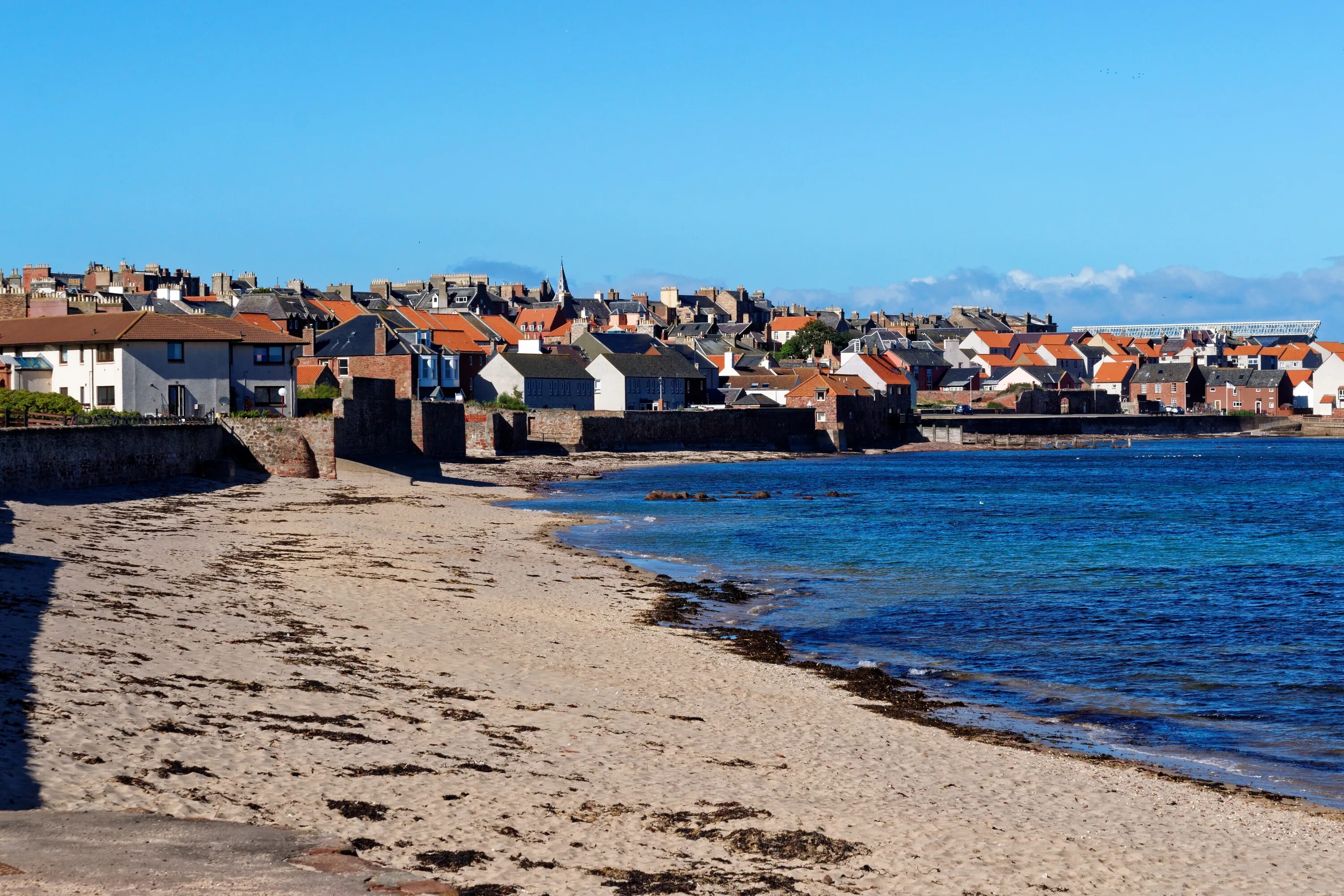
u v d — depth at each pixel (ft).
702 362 576.61
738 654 104.68
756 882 49.85
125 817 48.24
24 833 45.09
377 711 71.92
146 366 249.96
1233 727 85.81
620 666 95.04
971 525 215.72
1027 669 103.09
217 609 101.71
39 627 82.99
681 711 80.53
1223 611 130.41
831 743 75.00
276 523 174.19
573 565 154.71
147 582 110.63
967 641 114.11
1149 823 62.44
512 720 73.36
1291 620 125.18
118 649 79.51
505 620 112.37
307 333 405.80
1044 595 139.74
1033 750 77.36
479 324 563.48
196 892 40.47
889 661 105.29
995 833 58.75
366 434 268.21
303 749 61.77
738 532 199.52
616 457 403.95
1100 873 54.19
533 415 412.57
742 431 476.13
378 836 50.55
